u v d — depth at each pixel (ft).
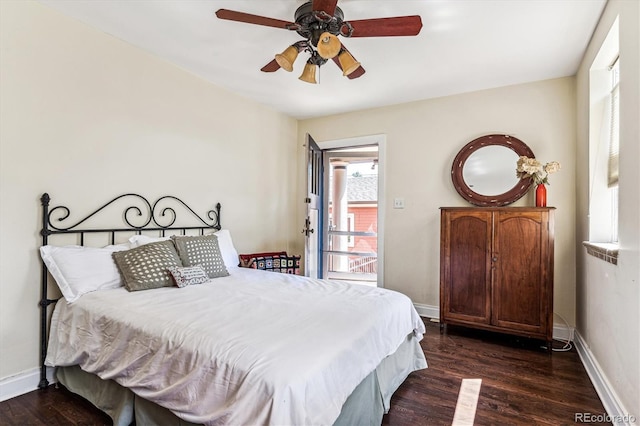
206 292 6.82
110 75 7.85
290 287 7.41
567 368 7.70
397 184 12.23
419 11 6.64
